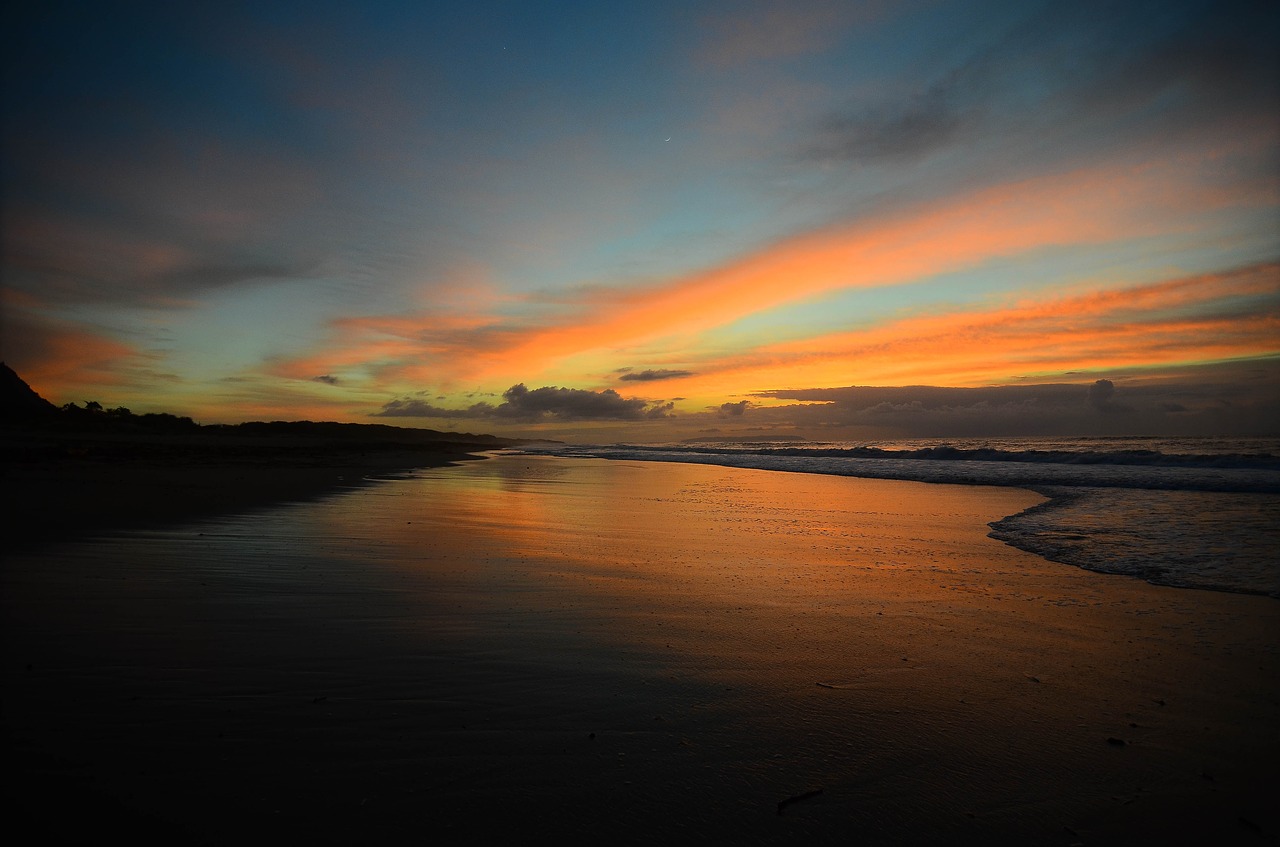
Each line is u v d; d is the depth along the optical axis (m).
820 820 2.38
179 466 19.33
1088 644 4.45
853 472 23.28
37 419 43.50
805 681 3.70
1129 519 10.45
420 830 2.20
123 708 2.97
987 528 10.00
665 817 2.35
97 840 2.04
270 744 2.71
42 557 6.05
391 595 5.28
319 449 37.81
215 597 4.96
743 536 9.18
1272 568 6.80
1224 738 3.12
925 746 2.96
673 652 4.12
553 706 3.25
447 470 25.47
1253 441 39.59
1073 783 2.69
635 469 27.66
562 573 6.43
